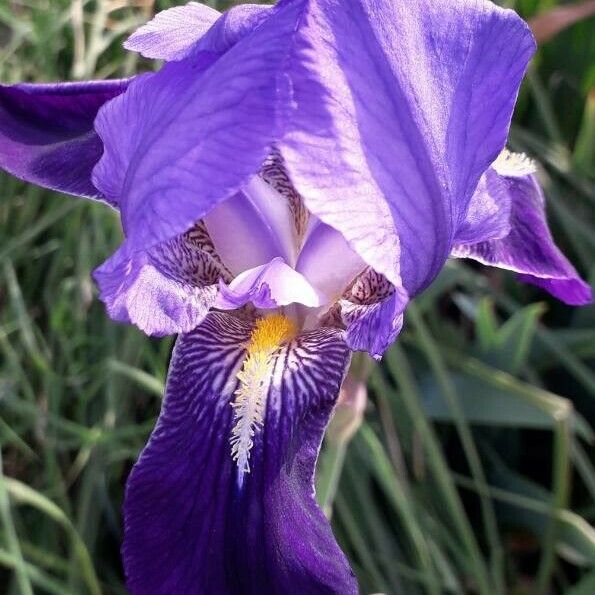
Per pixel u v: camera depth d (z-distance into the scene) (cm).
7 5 43
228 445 21
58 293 37
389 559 33
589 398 38
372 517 34
